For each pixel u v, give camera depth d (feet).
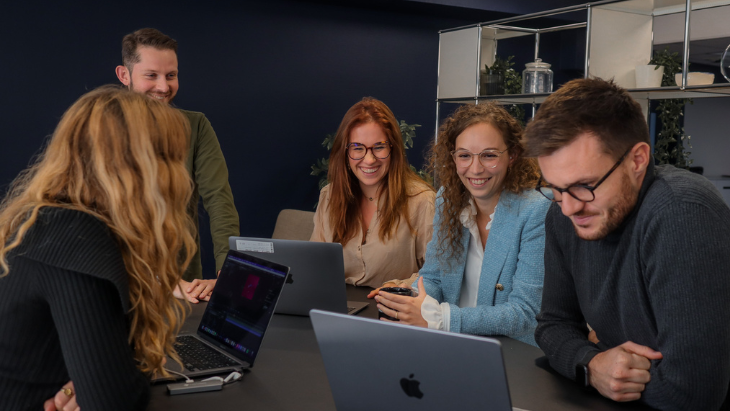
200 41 15.87
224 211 8.34
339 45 17.75
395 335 2.94
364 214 7.99
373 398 3.18
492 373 2.70
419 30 18.93
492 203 6.36
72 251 3.26
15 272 3.28
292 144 17.39
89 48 14.66
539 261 5.83
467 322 5.48
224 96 16.33
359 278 7.83
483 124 5.94
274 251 6.17
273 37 16.79
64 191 3.54
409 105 19.08
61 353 3.47
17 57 13.98
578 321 4.84
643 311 3.93
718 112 27.30
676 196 3.66
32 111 14.24
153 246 3.58
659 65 12.19
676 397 3.65
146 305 3.65
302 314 6.25
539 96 13.48
